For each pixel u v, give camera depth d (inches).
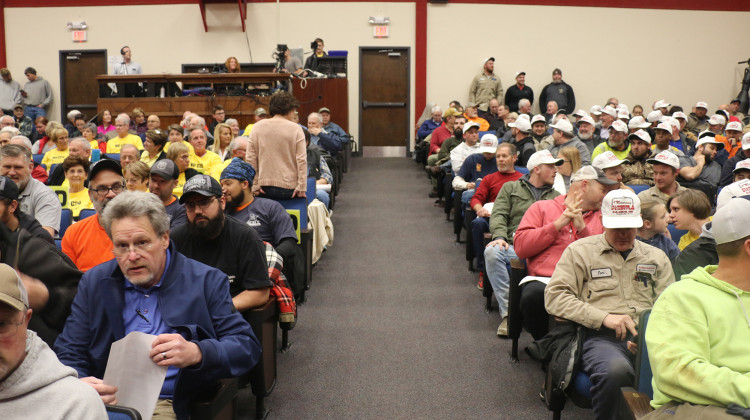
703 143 279.9
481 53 523.5
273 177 212.7
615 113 390.0
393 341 179.6
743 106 516.7
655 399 89.3
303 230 206.7
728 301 84.1
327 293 219.9
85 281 94.7
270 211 163.0
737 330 83.4
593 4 522.3
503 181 229.9
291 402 143.5
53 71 526.9
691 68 529.0
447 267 248.8
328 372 159.6
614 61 526.9
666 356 83.4
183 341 84.8
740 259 84.1
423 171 444.8
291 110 214.4
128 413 74.4
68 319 94.7
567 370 117.1
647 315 101.0
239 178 159.3
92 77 527.8
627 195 124.1
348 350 173.5
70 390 60.5
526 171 237.8
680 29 526.3
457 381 154.8
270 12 520.4
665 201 191.9
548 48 524.1
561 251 156.6
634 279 124.6
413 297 216.2
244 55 522.0
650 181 244.8
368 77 526.0
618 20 523.8
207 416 88.4
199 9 520.1
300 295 208.7
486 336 183.3
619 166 196.2
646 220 145.4
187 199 116.5
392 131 529.3
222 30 520.7
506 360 166.9
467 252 242.1
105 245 136.9
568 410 139.6
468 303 210.5
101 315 93.0
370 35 523.2
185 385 88.5
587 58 525.3
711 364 81.8
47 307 101.9
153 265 92.0
